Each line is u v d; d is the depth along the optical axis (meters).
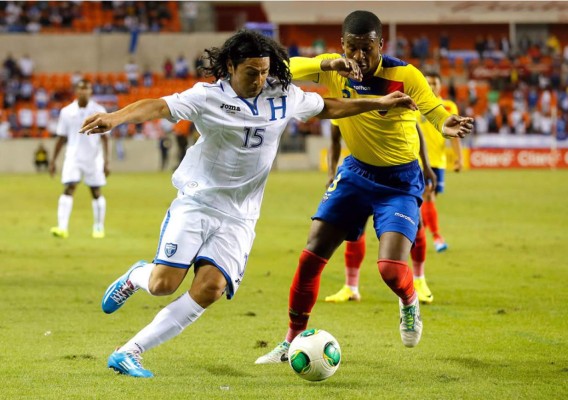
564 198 89.38
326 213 25.02
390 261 23.64
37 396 20.09
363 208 25.23
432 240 57.62
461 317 31.50
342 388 21.14
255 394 20.42
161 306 33.66
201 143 21.53
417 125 30.81
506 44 179.62
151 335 21.81
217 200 21.50
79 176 57.00
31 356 24.69
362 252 35.22
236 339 27.48
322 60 23.81
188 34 176.50
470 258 48.53
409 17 177.25
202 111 20.66
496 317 31.53
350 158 25.84
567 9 181.62
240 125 20.86
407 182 25.36
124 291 22.64
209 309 33.09
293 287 24.34
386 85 24.50
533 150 152.50
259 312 32.53
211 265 21.47
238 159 21.25
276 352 24.22
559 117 161.88
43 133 151.62
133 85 166.00
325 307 33.75
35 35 173.88
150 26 183.12
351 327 29.64
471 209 78.75
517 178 122.62
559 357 24.88
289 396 20.28
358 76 22.52
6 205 82.62
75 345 26.34
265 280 40.81
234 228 21.69
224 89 20.77
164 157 147.75
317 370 21.19
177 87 166.38
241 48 20.20
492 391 20.86
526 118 160.62
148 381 21.62
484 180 118.06
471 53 183.38
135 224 66.19
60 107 159.38
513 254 50.16
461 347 26.30
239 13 198.00
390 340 27.41
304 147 152.50
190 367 23.47
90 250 51.44
